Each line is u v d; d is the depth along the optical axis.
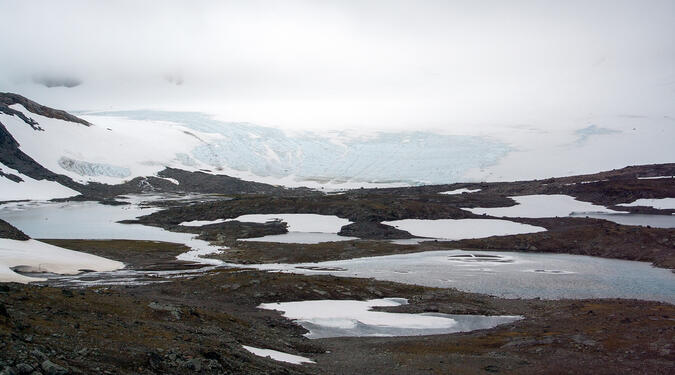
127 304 50.66
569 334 56.66
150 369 31.27
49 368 26.05
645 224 192.00
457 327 65.75
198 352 35.88
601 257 139.62
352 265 126.00
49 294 44.84
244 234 174.88
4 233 121.75
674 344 49.78
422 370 43.59
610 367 44.62
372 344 55.69
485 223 185.12
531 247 150.12
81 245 151.12
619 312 68.56
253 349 45.56
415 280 105.88
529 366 45.56
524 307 79.12
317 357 48.41
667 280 106.88
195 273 108.19
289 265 126.56
